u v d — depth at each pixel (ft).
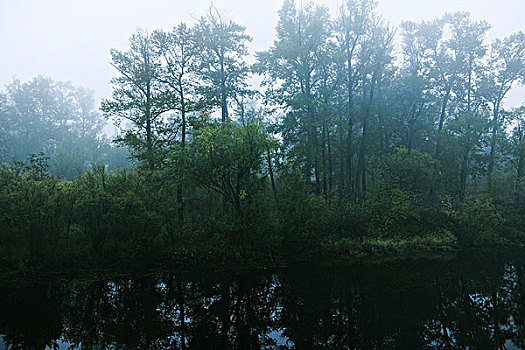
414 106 83.30
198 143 45.62
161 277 37.09
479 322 25.29
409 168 61.98
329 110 73.51
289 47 66.33
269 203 46.26
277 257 44.16
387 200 58.44
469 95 84.89
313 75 74.64
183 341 22.20
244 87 70.33
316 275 38.58
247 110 75.77
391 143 87.61
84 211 39.99
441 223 59.77
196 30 64.28
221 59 68.13
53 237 39.24
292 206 46.37
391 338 22.63
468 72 81.51
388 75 75.25
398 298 30.83
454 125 74.13
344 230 53.72
